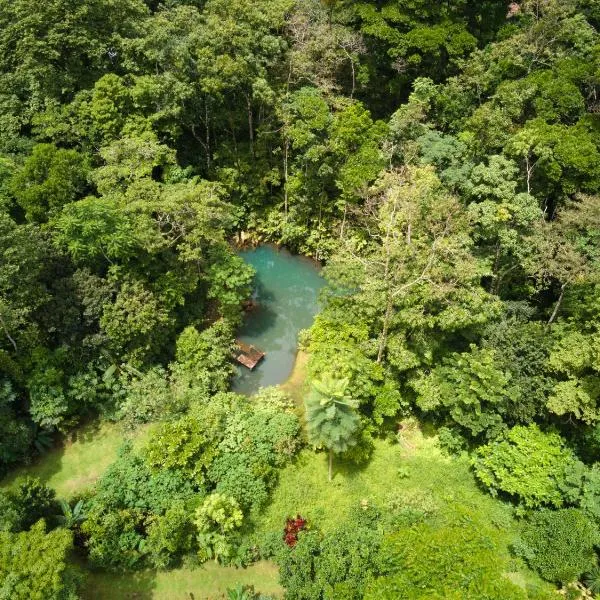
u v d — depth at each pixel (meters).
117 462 23.84
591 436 23.47
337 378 24.61
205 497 22.45
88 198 26.47
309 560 20.62
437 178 29.02
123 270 27.00
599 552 21.44
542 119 28.62
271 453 24.19
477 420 24.23
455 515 20.77
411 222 26.95
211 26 32.91
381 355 26.92
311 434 23.14
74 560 21.25
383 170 31.58
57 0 31.22
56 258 26.44
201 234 28.33
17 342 24.86
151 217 28.50
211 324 30.95
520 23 37.12
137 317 25.56
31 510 20.97
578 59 31.28
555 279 27.88
